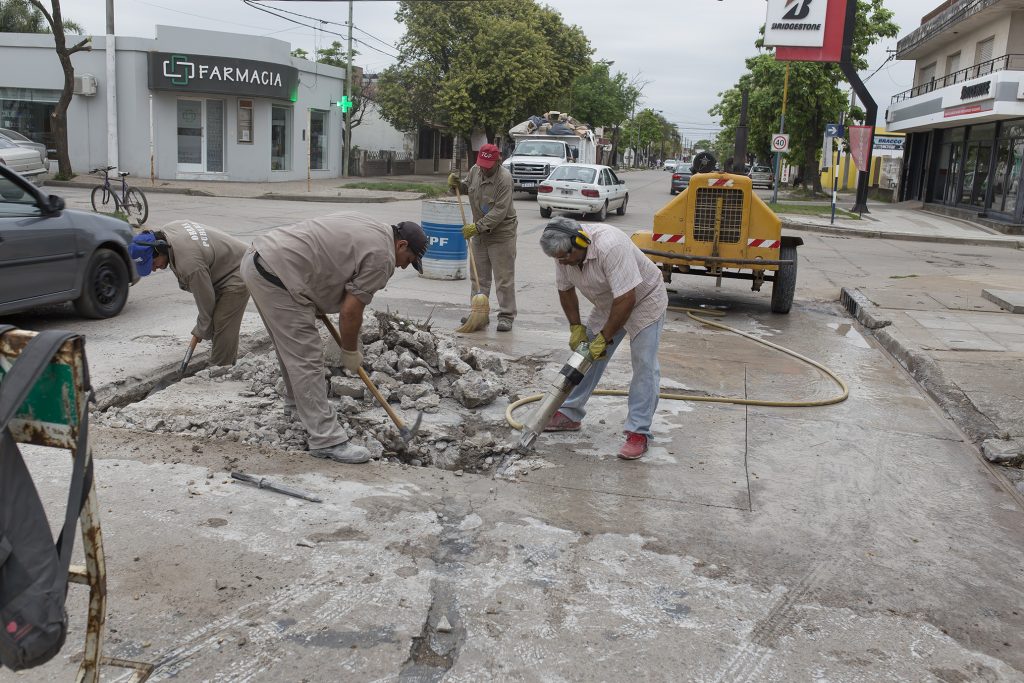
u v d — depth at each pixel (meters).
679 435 5.46
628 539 3.87
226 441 4.73
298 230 4.36
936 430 5.83
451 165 47.19
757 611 3.32
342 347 4.51
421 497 4.16
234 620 3.03
